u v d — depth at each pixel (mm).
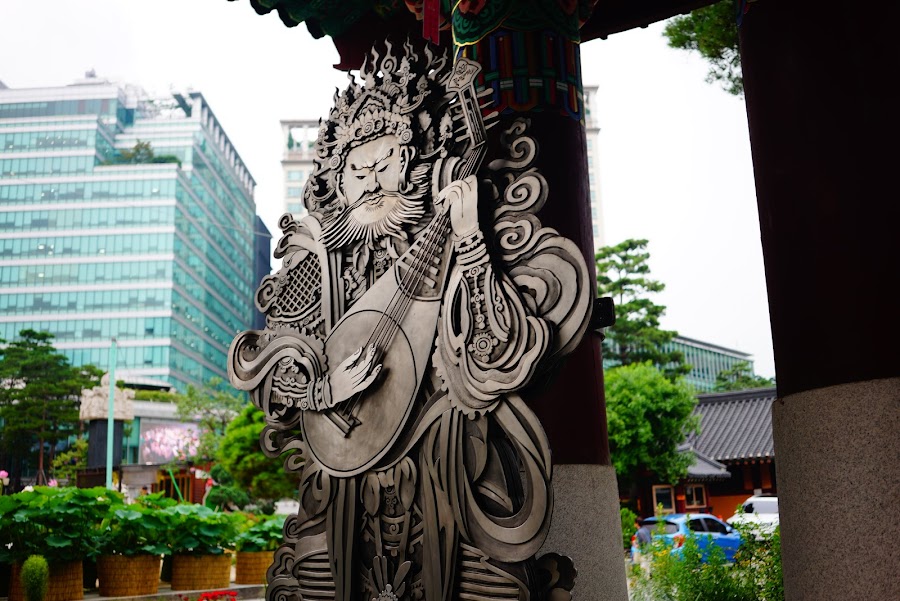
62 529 9922
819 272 5102
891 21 5074
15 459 56469
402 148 4984
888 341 4766
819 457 4887
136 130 99312
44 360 56875
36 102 95812
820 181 5180
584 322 4188
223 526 11953
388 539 4621
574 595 6461
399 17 8211
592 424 6941
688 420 29500
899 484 4562
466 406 4391
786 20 5496
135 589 10758
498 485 4281
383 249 5059
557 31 6625
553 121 6453
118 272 88312
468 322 4469
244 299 118438
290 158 100062
